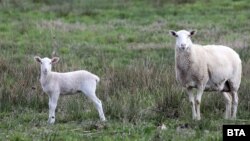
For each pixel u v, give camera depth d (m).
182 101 30.47
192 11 63.16
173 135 24.64
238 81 30.16
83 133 25.61
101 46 48.50
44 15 61.06
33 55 45.09
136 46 48.25
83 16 61.47
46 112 30.50
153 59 43.25
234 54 30.22
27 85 34.75
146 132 25.48
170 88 32.69
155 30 54.59
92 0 70.69
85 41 50.84
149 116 28.39
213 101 30.97
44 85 28.25
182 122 27.17
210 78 29.03
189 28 55.25
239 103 31.17
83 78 28.72
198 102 28.39
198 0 67.56
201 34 52.47
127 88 34.16
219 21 58.41
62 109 30.73
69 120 28.52
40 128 26.55
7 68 39.06
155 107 30.00
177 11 63.00
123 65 41.50
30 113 30.00
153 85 34.19
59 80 28.38
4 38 51.19
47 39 50.91
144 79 35.41
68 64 41.84
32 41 50.41
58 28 55.00
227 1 67.00
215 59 29.05
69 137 24.41
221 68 29.11
